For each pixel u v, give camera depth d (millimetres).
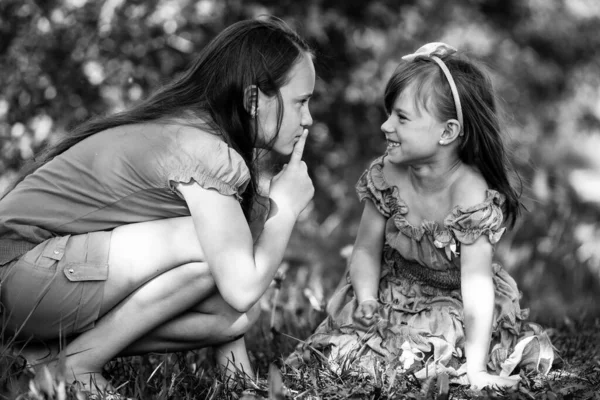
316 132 8133
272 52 2934
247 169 2867
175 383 2916
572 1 10000
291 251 6656
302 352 3270
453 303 3256
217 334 3000
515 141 8492
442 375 2715
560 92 10023
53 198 2924
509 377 2967
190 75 3037
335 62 7891
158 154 2852
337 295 3420
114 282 2822
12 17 6062
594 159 9516
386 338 3178
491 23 9648
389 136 3119
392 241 3277
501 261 7113
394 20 8211
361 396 2711
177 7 6258
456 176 3139
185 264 2832
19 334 2898
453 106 3039
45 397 2600
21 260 2846
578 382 2955
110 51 6121
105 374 3121
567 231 7562
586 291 6789
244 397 2617
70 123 5871
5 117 5949
